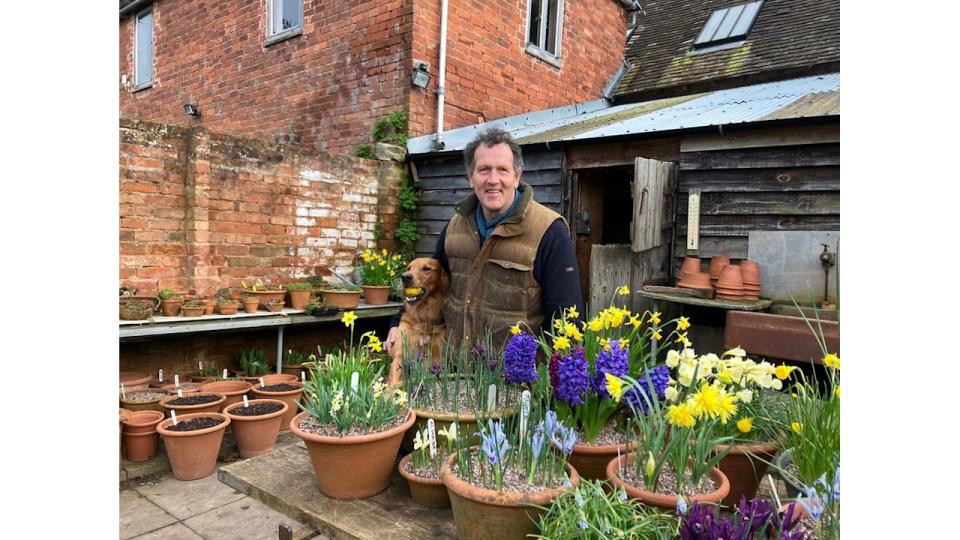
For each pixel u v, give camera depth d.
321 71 7.03
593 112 7.41
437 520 1.51
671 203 4.73
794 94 5.44
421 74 6.14
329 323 5.76
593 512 1.18
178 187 4.52
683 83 8.25
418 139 6.18
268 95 7.74
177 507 3.18
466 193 5.90
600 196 5.71
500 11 7.11
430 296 2.73
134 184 4.27
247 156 4.94
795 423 1.47
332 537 1.47
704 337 4.69
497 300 2.40
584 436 1.64
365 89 6.61
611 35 9.12
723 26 8.92
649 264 4.73
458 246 2.53
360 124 6.67
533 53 7.60
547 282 2.32
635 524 1.15
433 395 2.01
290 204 5.29
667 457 1.40
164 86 9.42
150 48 9.86
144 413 3.73
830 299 3.87
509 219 2.33
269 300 4.78
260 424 3.67
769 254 4.15
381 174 6.11
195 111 8.80
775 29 8.30
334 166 5.66
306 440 1.62
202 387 4.19
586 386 1.53
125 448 3.70
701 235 4.56
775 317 3.19
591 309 4.15
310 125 7.19
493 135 2.33
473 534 1.34
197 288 4.56
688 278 4.27
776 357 3.19
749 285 4.07
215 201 4.73
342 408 1.73
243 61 8.01
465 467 1.45
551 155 5.35
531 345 1.67
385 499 1.64
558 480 1.41
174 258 4.52
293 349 5.51
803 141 4.04
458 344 2.47
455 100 6.62
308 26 7.14
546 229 2.33
